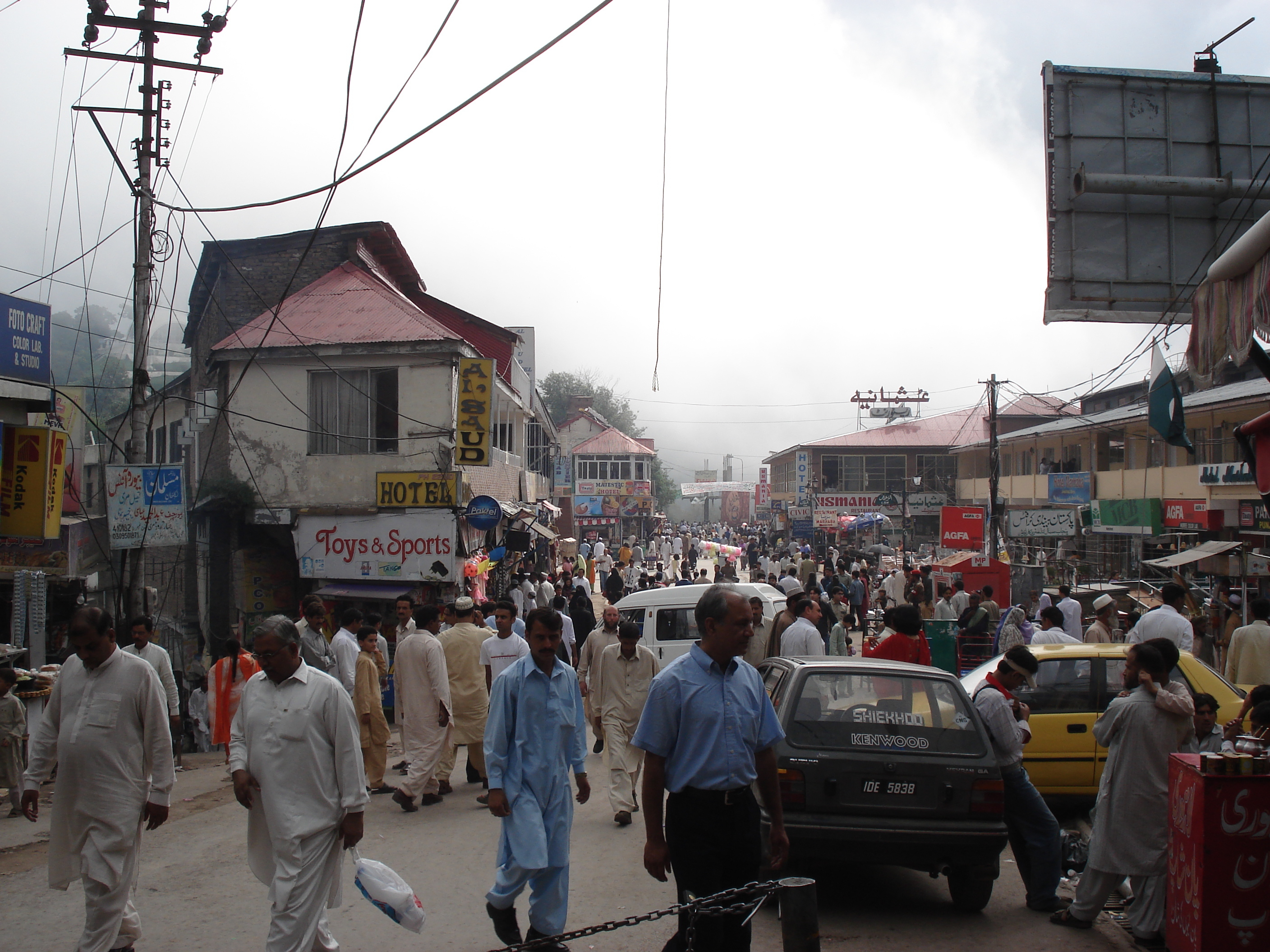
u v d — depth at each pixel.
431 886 6.18
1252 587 19.80
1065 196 9.61
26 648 11.73
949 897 6.24
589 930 3.49
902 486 56.31
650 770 4.09
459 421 17.55
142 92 13.29
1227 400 23.52
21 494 12.05
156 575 23.34
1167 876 5.06
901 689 6.10
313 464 17.88
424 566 17.23
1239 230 9.51
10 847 7.42
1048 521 29.19
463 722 8.99
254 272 21.52
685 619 13.50
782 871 5.80
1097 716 7.88
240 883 6.23
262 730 4.38
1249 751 5.10
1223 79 9.70
